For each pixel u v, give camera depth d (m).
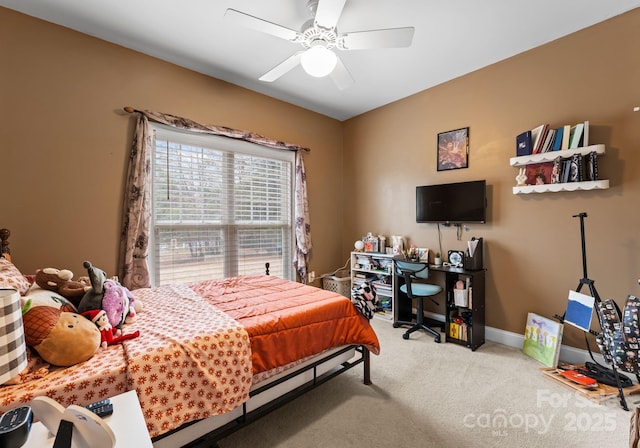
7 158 2.06
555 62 2.54
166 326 1.54
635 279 2.20
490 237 3.00
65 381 1.05
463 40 2.54
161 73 2.74
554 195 2.58
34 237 2.16
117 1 2.03
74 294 1.54
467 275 2.85
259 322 1.64
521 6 2.12
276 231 3.74
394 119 3.85
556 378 2.18
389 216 3.95
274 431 1.69
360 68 3.01
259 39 2.48
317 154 4.17
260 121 3.50
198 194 3.02
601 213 2.34
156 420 1.18
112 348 1.31
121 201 2.52
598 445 1.55
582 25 2.36
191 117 2.93
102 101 2.43
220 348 1.41
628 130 2.21
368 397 2.01
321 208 4.24
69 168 2.29
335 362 2.08
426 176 3.54
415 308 3.70
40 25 2.17
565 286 2.52
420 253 3.50
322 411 1.86
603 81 2.31
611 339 1.83
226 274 3.25
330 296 2.21
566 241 2.52
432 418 1.79
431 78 3.25
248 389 1.45
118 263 2.51
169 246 2.83
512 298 2.85
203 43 2.53
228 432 1.46
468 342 2.82
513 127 2.81
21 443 0.73
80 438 0.65
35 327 1.11
